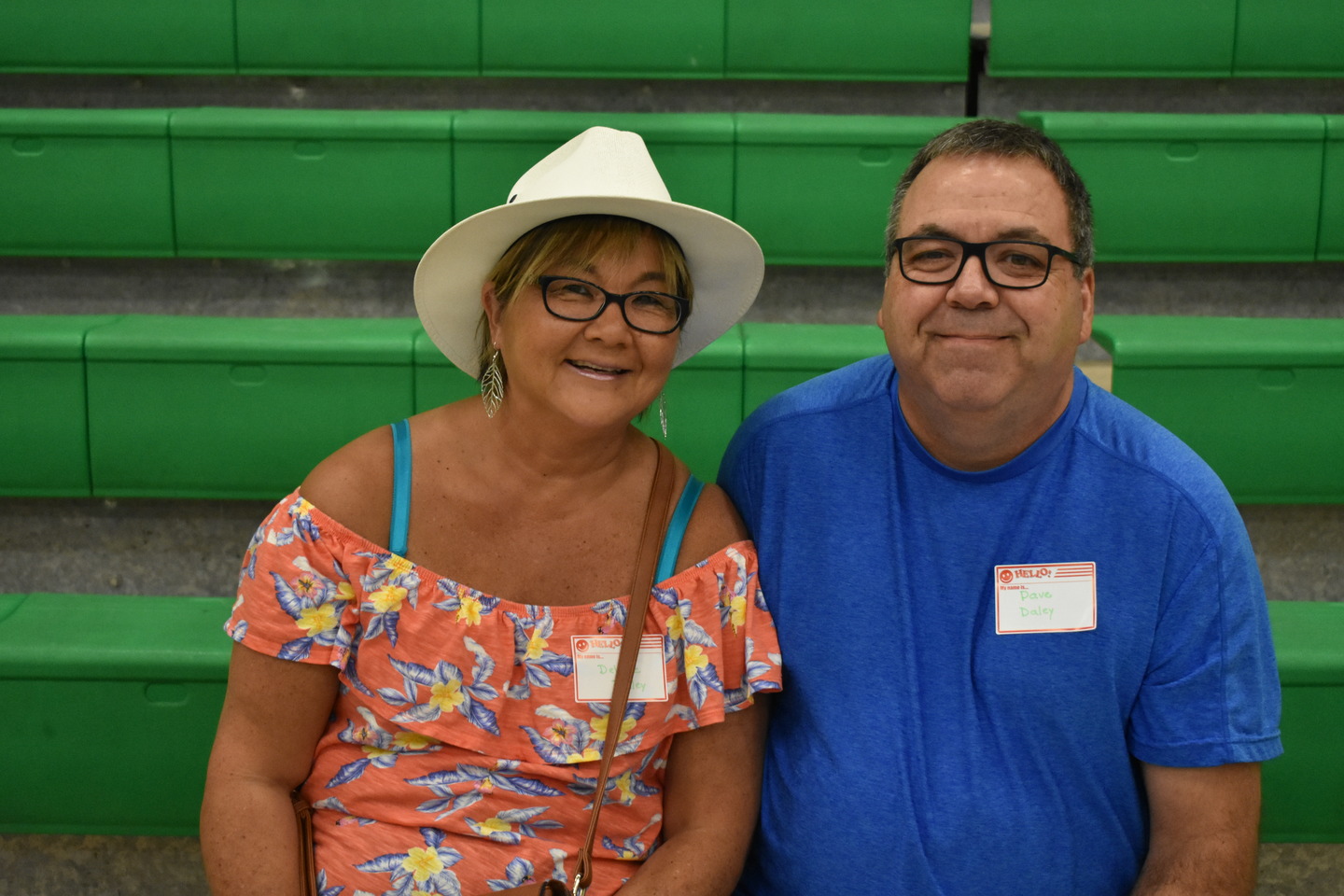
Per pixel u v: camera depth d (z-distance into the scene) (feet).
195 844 6.33
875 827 4.05
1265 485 6.72
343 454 4.09
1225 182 7.43
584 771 4.05
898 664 4.09
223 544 7.14
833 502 4.20
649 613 4.08
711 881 4.07
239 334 6.79
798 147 7.41
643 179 3.88
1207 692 3.99
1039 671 4.00
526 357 3.85
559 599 4.03
